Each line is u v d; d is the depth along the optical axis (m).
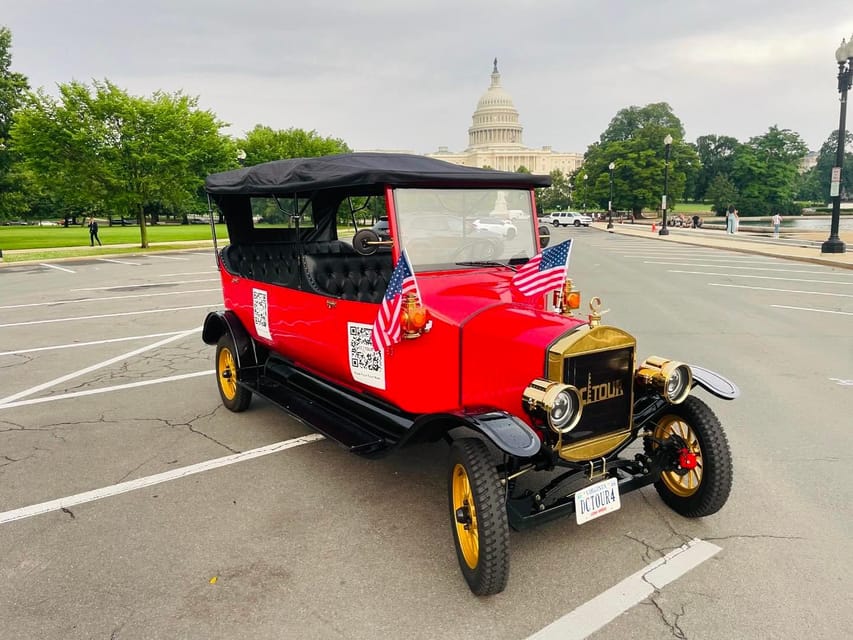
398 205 3.95
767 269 17.83
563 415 3.20
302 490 4.45
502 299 3.92
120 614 3.09
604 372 3.40
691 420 3.77
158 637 2.93
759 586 3.25
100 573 3.45
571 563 3.49
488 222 4.32
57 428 5.73
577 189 90.50
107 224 77.00
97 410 6.25
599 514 3.35
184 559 3.58
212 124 29.97
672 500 4.00
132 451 5.18
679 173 72.50
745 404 6.03
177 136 27.91
